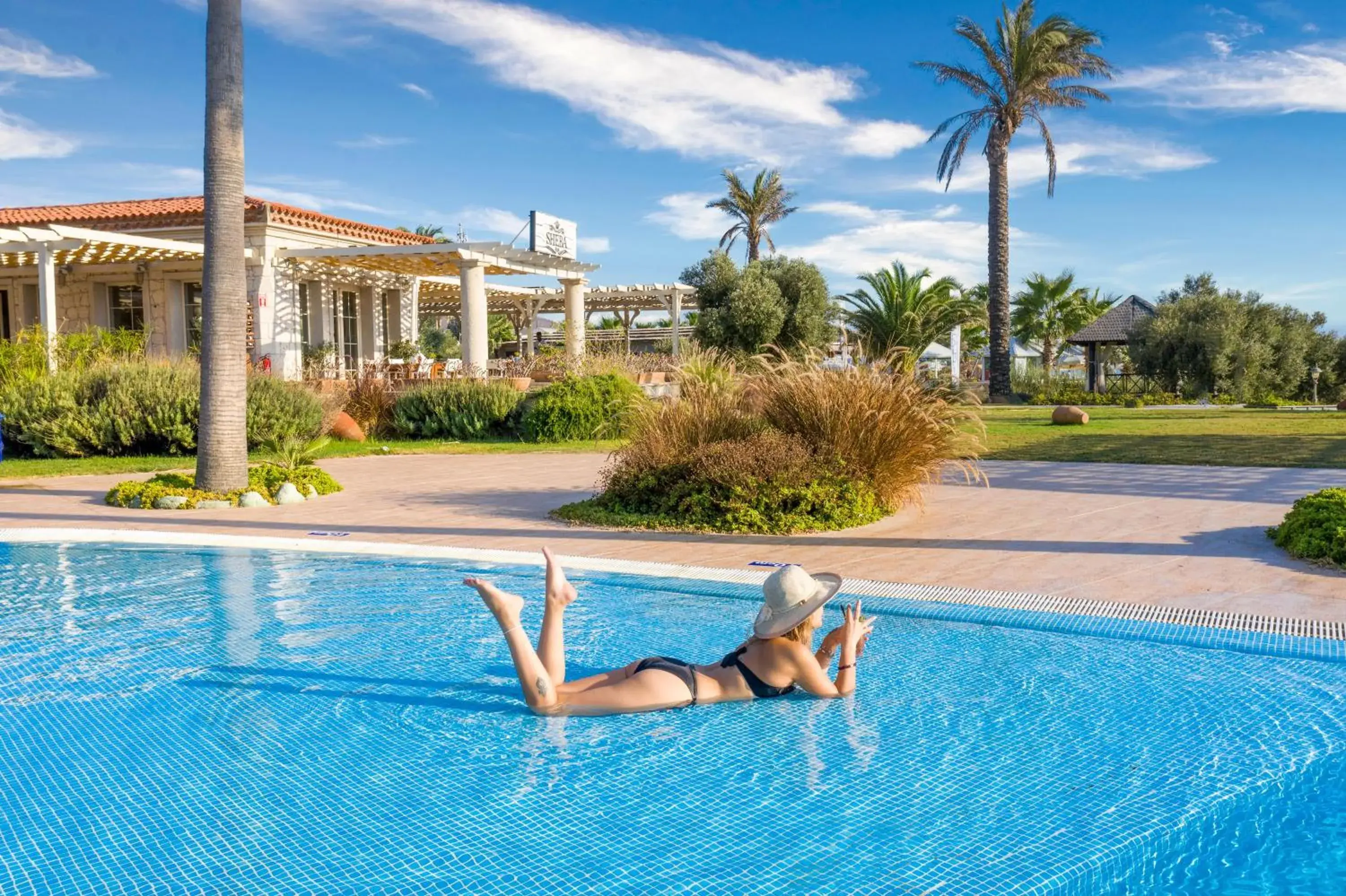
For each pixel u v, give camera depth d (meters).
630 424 10.43
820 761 3.54
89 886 2.66
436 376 22.92
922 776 3.39
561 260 25.44
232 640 5.21
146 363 16.64
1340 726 3.85
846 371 9.48
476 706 4.18
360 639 5.23
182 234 23.44
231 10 10.00
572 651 4.94
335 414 18.44
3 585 6.57
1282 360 38.38
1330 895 2.72
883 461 8.91
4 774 3.47
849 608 4.26
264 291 22.83
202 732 3.88
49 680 4.55
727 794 3.26
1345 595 5.62
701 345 33.88
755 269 34.62
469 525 8.70
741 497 8.30
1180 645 4.92
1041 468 12.96
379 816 3.11
